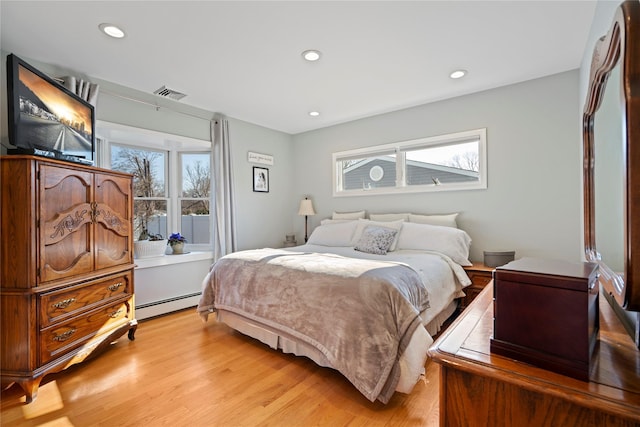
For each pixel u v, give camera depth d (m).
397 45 2.32
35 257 1.78
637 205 0.63
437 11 1.93
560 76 2.82
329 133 4.55
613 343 0.82
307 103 3.59
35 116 1.93
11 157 1.75
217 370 2.06
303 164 4.89
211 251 3.82
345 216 4.24
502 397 0.71
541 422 0.66
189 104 3.57
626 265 0.66
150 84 2.99
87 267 2.13
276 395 1.77
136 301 3.12
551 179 2.89
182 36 2.18
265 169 4.56
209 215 3.95
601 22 1.74
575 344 0.67
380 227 3.40
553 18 2.00
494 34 2.19
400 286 1.83
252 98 3.41
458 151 3.47
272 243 4.64
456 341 0.87
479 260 3.29
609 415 0.59
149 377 1.97
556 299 0.70
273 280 2.30
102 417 1.59
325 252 3.15
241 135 4.23
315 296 2.00
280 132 4.83
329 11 1.92
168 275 3.39
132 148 3.48
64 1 1.79
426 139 3.63
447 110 3.47
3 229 1.76
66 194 1.99
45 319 1.82
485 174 3.24
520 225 3.05
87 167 2.14
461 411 0.77
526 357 0.73
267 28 2.09
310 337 1.99
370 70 2.74
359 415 1.58
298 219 4.95
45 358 1.82
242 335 2.69
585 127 1.48
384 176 4.07
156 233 3.64
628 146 0.64
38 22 1.99
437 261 2.66
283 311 2.18
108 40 2.22
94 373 2.02
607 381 0.65
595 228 1.36
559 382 0.66
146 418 1.58
